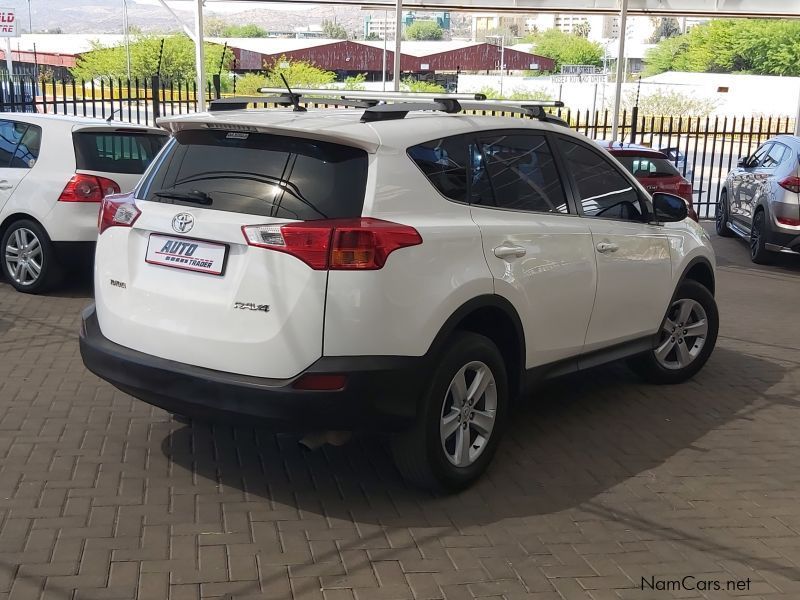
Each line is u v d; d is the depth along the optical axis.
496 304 4.65
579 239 5.31
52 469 4.73
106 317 4.61
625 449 5.41
